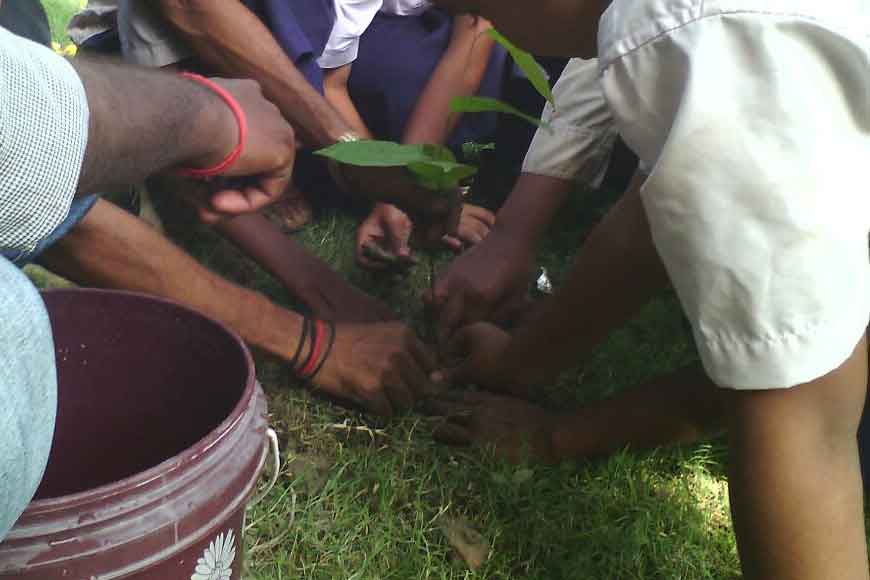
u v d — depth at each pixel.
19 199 0.68
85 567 0.78
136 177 0.87
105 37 1.99
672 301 1.86
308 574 1.21
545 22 1.08
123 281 1.36
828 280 0.88
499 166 2.34
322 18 1.88
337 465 1.39
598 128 1.75
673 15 0.91
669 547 1.30
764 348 0.90
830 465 0.95
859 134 0.89
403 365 1.51
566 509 1.33
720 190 0.88
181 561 0.85
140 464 1.13
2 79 0.67
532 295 1.93
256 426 0.92
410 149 1.24
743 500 0.98
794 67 0.86
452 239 1.84
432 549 1.28
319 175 2.04
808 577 0.96
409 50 1.99
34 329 0.68
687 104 0.87
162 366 1.07
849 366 0.94
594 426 1.41
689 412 1.34
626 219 1.32
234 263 1.91
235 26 1.59
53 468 1.14
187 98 0.91
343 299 1.71
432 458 1.42
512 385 1.56
